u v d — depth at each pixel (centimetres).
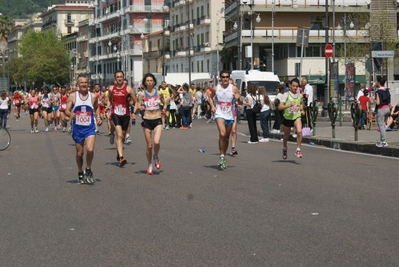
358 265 830
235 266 830
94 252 912
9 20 14288
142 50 11612
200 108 5366
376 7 7294
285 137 1998
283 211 1188
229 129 1798
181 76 7706
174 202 1292
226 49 8294
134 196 1370
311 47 7544
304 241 959
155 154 1752
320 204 1254
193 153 2248
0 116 4062
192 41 9644
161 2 11638
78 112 1534
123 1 11994
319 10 7388
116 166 1889
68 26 17975
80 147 1545
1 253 915
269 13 7444
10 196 1395
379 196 1335
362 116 3152
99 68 13525
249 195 1362
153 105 1712
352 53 7138
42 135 3366
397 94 3791
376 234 999
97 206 1264
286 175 1659
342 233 1008
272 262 847
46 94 3691
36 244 966
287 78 7525
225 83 1791
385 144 2202
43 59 13288
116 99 1869
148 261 860
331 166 1845
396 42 6794
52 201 1327
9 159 2145
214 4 8850
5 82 10738
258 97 2703
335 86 4075
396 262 842
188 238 986
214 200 1309
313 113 2769
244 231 1029
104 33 13288
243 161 1984
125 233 1027
